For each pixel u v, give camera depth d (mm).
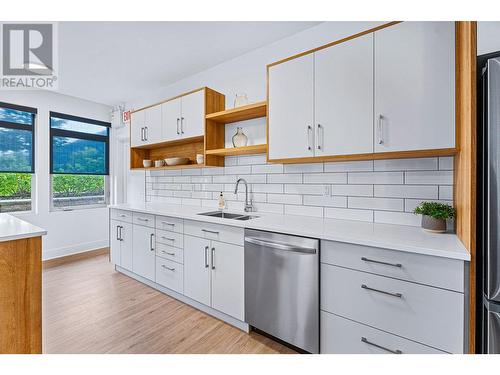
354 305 1429
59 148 3859
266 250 1786
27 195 3574
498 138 1112
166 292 2648
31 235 1328
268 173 2527
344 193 2086
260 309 1827
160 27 2225
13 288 1301
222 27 2244
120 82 3410
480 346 1222
